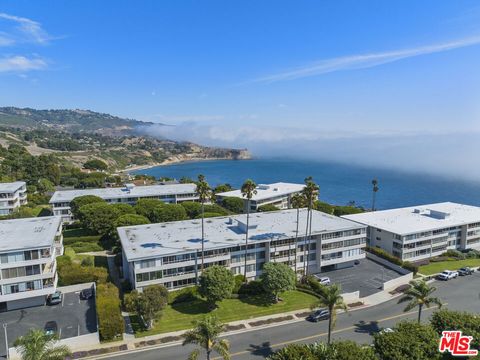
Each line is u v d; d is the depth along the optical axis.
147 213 135.88
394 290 89.25
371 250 113.88
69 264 91.56
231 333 68.06
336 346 52.44
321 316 73.56
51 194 189.38
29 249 73.44
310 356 49.03
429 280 97.12
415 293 63.69
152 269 80.19
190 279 84.69
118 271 98.50
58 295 79.44
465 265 109.12
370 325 71.56
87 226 122.56
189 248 84.31
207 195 89.88
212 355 60.66
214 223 107.06
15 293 73.44
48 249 75.12
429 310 78.56
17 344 44.81
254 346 63.47
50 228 88.44
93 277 87.88
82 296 81.50
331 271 102.19
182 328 69.62
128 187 169.50
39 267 74.88
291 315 75.44
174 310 76.88
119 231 98.38
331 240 99.44
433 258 113.50
